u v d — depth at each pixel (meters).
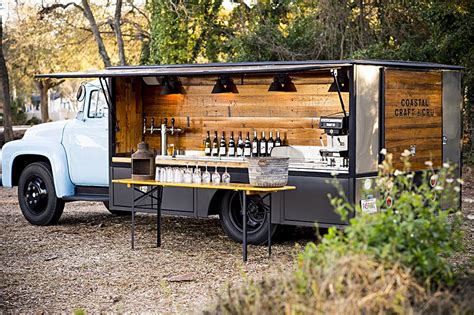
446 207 9.42
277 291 4.42
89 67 30.27
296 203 8.70
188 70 9.51
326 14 18.19
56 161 10.80
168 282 7.41
